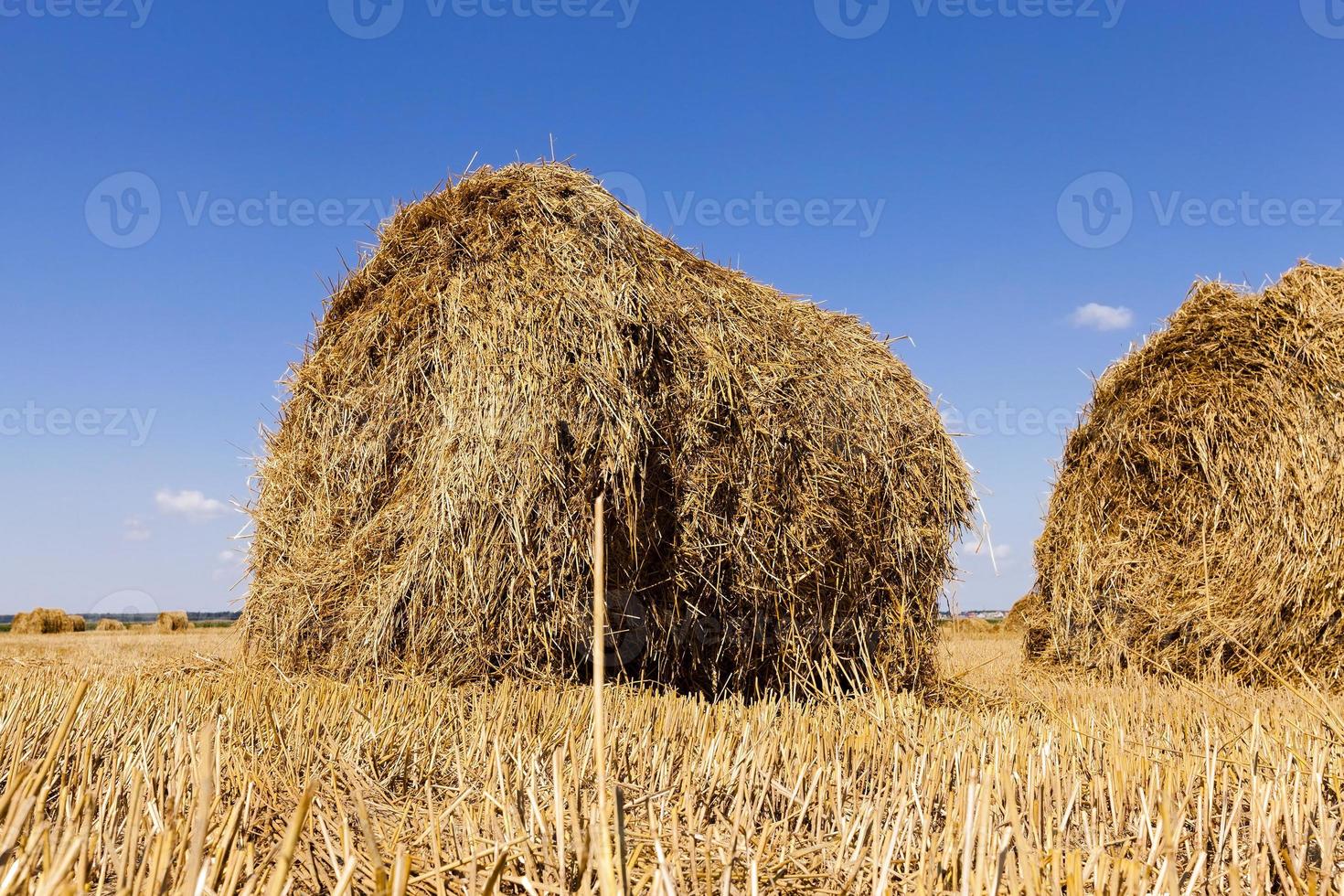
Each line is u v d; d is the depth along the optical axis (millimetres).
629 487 4418
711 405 4707
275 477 5734
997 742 2770
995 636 13430
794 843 2088
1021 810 2242
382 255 5609
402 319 5074
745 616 4836
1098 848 1757
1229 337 7180
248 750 2758
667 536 4652
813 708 4461
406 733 3107
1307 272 6902
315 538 5309
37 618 17016
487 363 4605
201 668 5629
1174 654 7102
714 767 2607
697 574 4668
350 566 4949
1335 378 6410
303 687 4082
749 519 4758
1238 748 2812
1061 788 2322
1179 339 7570
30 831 1639
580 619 4445
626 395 4473
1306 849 1894
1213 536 7137
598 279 4641
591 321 4539
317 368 5582
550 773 2547
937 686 5598
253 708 3406
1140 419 7770
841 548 5160
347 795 2398
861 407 5441
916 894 1559
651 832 1883
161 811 1833
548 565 4379
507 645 4430
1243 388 7008
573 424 4441
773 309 5449
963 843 1731
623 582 4586
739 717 3629
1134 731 3490
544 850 1767
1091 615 7805
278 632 5348
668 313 4750
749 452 4801
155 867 1356
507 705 3580
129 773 2221
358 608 4832
